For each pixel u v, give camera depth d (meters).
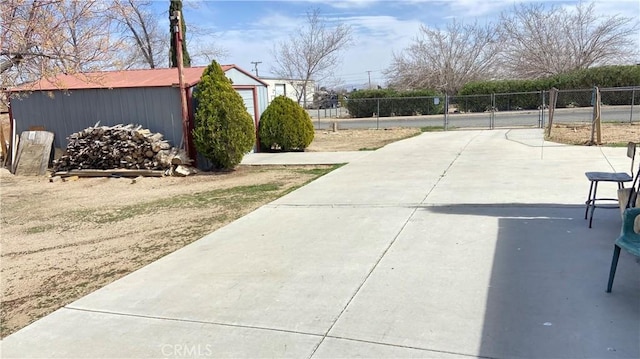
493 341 2.99
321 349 3.02
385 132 21.16
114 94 12.15
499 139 14.60
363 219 6.05
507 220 5.56
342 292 3.87
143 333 3.39
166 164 10.96
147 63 27.89
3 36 7.05
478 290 3.74
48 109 12.91
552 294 3.59
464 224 5.52
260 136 14.51
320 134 21.78
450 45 41.09
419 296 3.70
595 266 4.07
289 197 7.78
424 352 2.92
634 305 3.35
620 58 36.22
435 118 28.50
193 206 7.87
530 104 30.20
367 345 3.04
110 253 5.58
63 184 10.90
